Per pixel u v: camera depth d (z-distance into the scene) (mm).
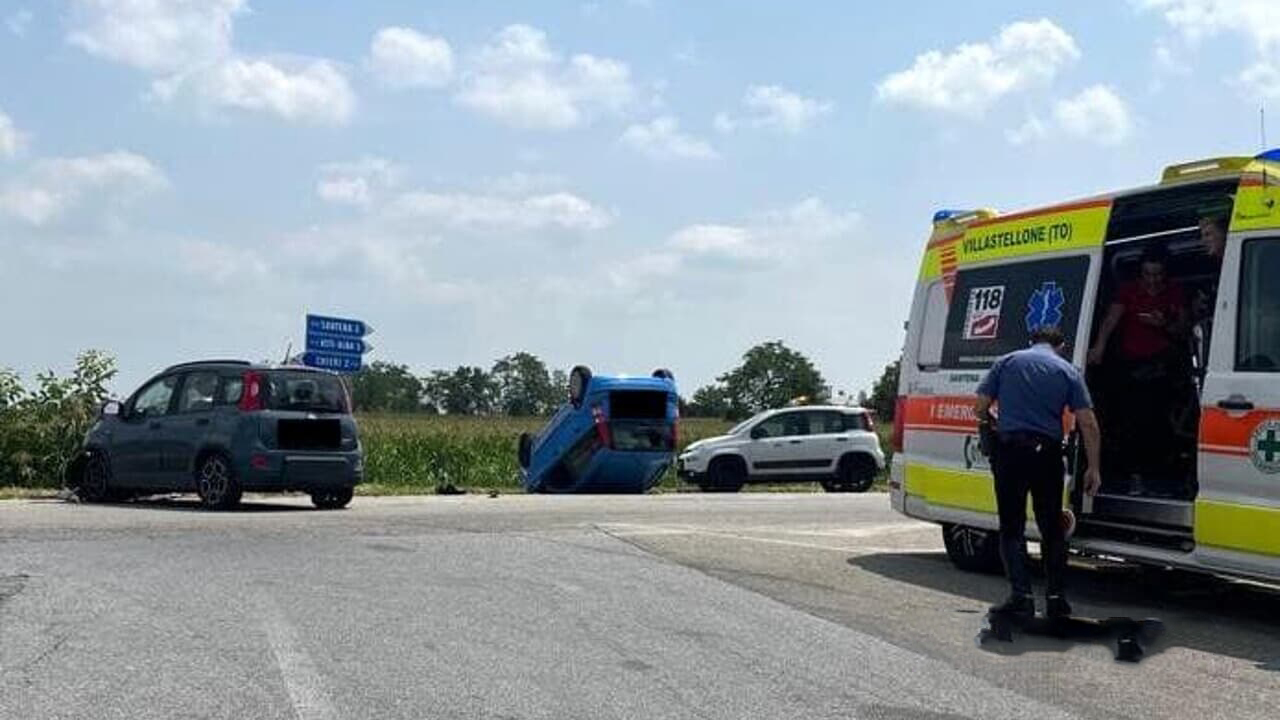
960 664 7039
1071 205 9844
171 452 15852
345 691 6148
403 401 89188
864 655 7176
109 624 7551
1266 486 7777
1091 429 8227
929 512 10867
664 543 11727
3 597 8312
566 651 7102
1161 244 9680
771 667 6820
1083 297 9547
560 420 23531
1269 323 7930
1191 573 10852
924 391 11164
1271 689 6648
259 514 14469
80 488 17078
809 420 27281
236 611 8016
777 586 9469
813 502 19438
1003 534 8281
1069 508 9195
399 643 7215
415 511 15445
